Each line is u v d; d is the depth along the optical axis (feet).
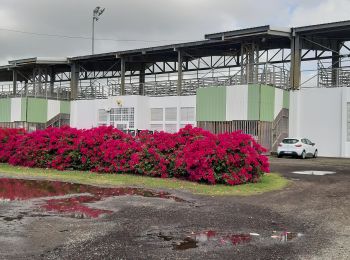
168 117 112.57
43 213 29.09
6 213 29.01
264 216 28.66
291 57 101.04
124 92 127.13
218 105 99.25
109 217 27.91
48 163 59.16
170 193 38.91
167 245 21.40
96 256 19.42
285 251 20.53
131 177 49.47
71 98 139.13
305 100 99.25
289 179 50.01
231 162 44.60
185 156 46.70
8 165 62.75
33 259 18.92
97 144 55.83
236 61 121.80
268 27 96.68
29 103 131.03
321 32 98.37
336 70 97.09
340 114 93.97
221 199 35.81
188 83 113.91
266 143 94.68
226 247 21.15
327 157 92.99
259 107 92.84
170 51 118.42
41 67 147.33
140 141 53.52
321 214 29.40
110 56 129.18
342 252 20.42
